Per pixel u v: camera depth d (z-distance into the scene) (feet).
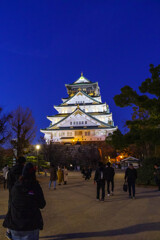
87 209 29.53
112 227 21.06
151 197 38.86
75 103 271.90
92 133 239.30
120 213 26.76
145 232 19.31
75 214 26.78
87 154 177.17
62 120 247.70
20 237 11.42
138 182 60.44
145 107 58.13
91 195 42.88
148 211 27.53
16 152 83.30
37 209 12.02
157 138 54.39
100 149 188.96
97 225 21.86
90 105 261.65
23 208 11.51
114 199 37.32
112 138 67.41
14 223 11.41
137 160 153.17
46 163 110.93
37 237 11.84
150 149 69.26
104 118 257.55
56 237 18.61
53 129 244.63
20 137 82.58
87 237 18.40
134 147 139.95
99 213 27.04
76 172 144.15
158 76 58.13
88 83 299.38
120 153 191.83
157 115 57.98
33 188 12.02
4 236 18.97
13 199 11.80
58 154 162.50
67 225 22.11
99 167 35.96
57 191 49.80
